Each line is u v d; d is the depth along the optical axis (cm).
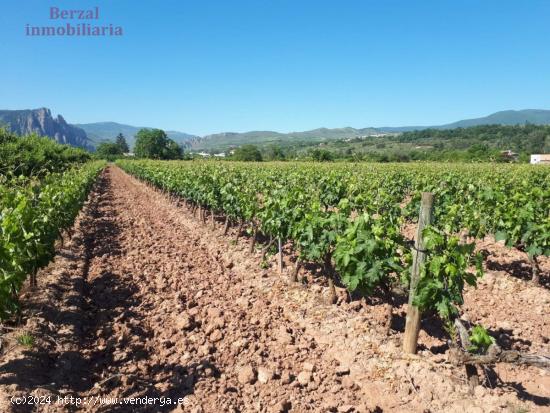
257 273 829
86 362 500
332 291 656
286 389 448
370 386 455
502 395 427
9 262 517
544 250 721
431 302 466
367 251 521
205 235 1210
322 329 580
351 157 6300
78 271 824
